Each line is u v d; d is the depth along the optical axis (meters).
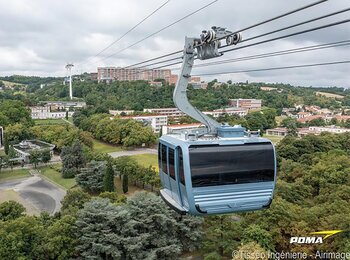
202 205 13.91
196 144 13.75
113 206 38.97
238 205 14.38
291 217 39.19
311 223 38.75
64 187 70.88
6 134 110.00
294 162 69.19
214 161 13.77
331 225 36.94
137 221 38.28
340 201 43.09
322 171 59.28
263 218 39.59
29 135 114.19
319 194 53.53
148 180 64.38
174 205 15.21
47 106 182.38
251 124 137.25
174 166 14.76
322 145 82.00
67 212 42.31
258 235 37.41
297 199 50.91
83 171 66.56
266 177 14.54
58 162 92.00
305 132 134.62
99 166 66.62
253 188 14.46
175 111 165.62
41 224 38.25
